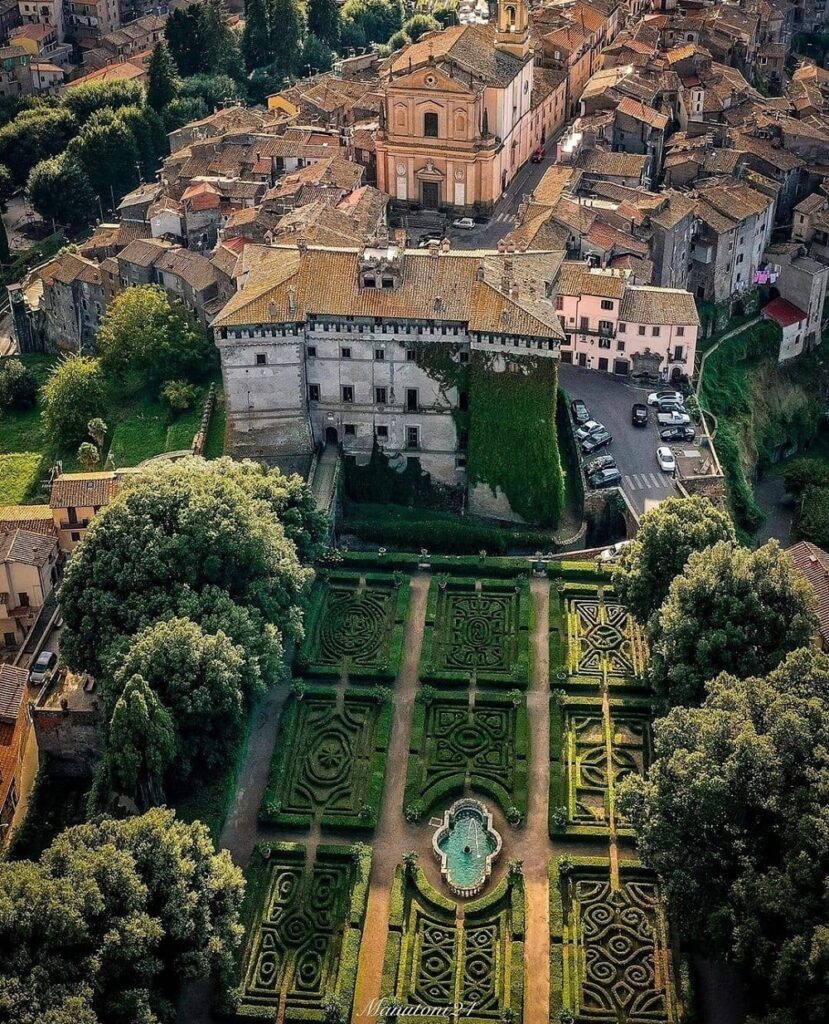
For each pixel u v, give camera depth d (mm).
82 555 145750
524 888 128500
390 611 162250
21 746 139125
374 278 176125
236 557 145250
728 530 153750
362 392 180375
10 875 106812
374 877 130500
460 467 184000
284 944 124188
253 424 181500
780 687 122062
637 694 150000
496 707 148750
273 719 148000
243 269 190125
